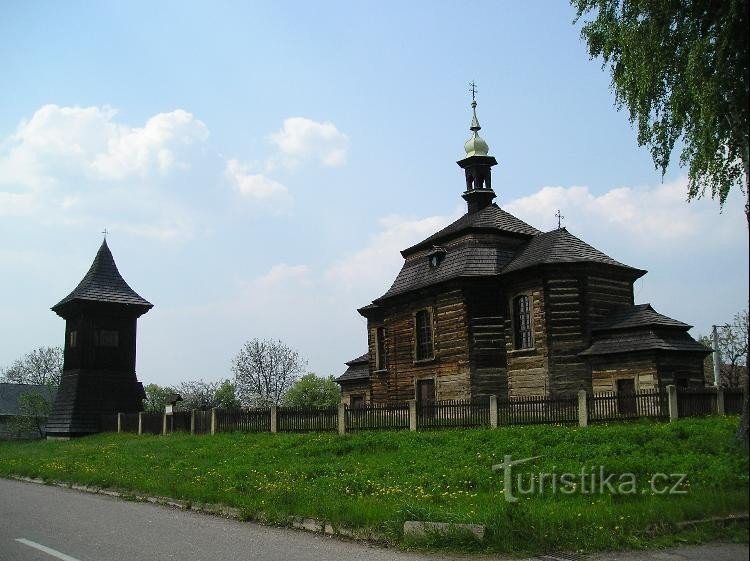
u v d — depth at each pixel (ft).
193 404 289.53
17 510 48.83
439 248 122.93
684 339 94.53
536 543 34.14
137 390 155.84
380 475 56.34
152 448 91.81
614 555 32.30
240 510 44.96
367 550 34.83
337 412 92.48
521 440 66.39
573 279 102.83
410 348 124.26
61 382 155.94
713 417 74.08
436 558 33.12
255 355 294.05
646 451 55.11
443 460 60.90
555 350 101.30
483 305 111.55
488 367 109.40
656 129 60.44
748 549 32.01
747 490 39.45
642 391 82.12
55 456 93.15
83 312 152.56
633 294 108.37
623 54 59.47
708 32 52.80
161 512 47.57
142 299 159.94
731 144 54.08
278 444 81.46
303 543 36.52
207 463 70.59
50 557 32.55
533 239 117.29
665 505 37.55
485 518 36.45
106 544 35.88
